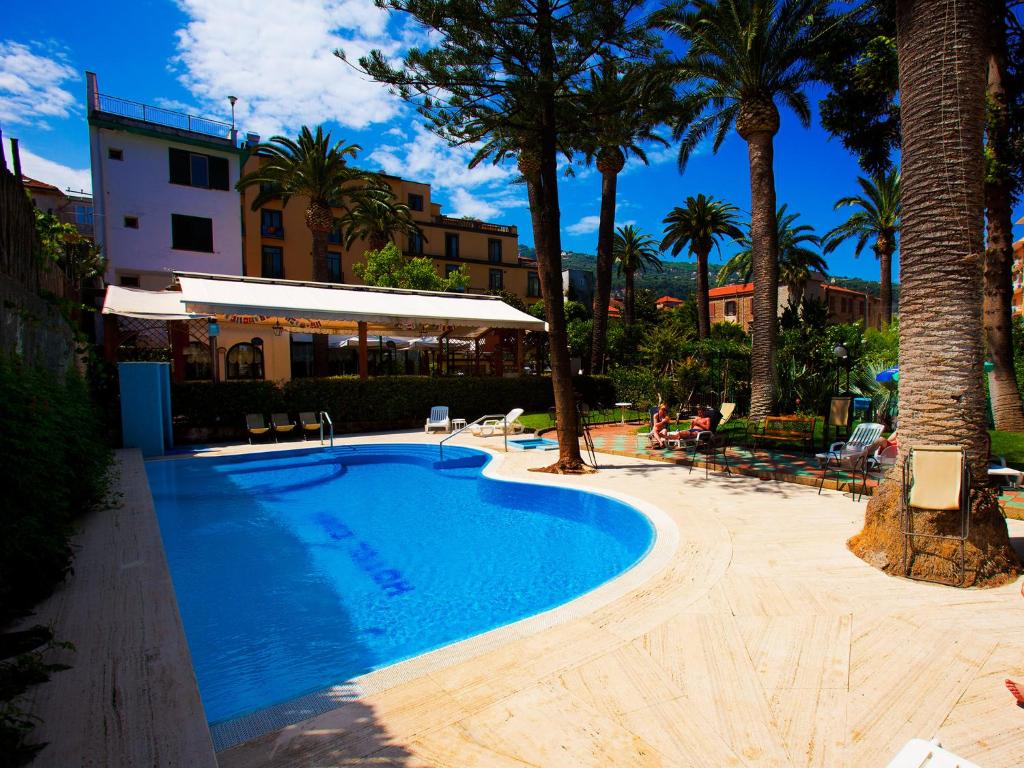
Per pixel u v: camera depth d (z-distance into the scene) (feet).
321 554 24.11
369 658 15.17
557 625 14.20
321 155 86.43
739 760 9.01
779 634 13.41
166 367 49.39
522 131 37.45
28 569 15.43
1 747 8.66
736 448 43.45
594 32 34.14
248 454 45.42
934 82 17.12
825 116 52.65
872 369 54.75
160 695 10.84
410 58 32.35
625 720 10.12
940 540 16.66
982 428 16.92
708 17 53.98
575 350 114.32
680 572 17.76
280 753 9.37
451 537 26.45
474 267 173.99
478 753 9.27
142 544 21.02
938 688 11.02
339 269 142.00
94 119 84.84
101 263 76.43
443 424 60.34
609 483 32.81
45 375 23.08
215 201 94.63
